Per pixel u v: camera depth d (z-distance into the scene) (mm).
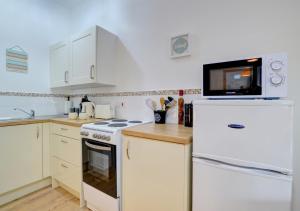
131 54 2074
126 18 2113
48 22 2613
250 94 965
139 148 1274
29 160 1960
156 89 1870
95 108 2250
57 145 2047
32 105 2457
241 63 1000
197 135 1043
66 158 1919
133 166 1315
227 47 1437
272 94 904
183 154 1066
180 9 1688
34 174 2006
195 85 1608
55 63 2535
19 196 1917
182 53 1651
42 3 2541
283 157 804
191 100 1629
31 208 1723
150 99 1916
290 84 1195
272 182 828
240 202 912
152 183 1212
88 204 1719
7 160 1787
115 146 1396
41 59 2551
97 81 1988
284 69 880
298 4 1171
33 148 1995
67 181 1919
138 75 2018
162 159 1157
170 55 1723
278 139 812
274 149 822
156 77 1868
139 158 1277
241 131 900
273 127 822
